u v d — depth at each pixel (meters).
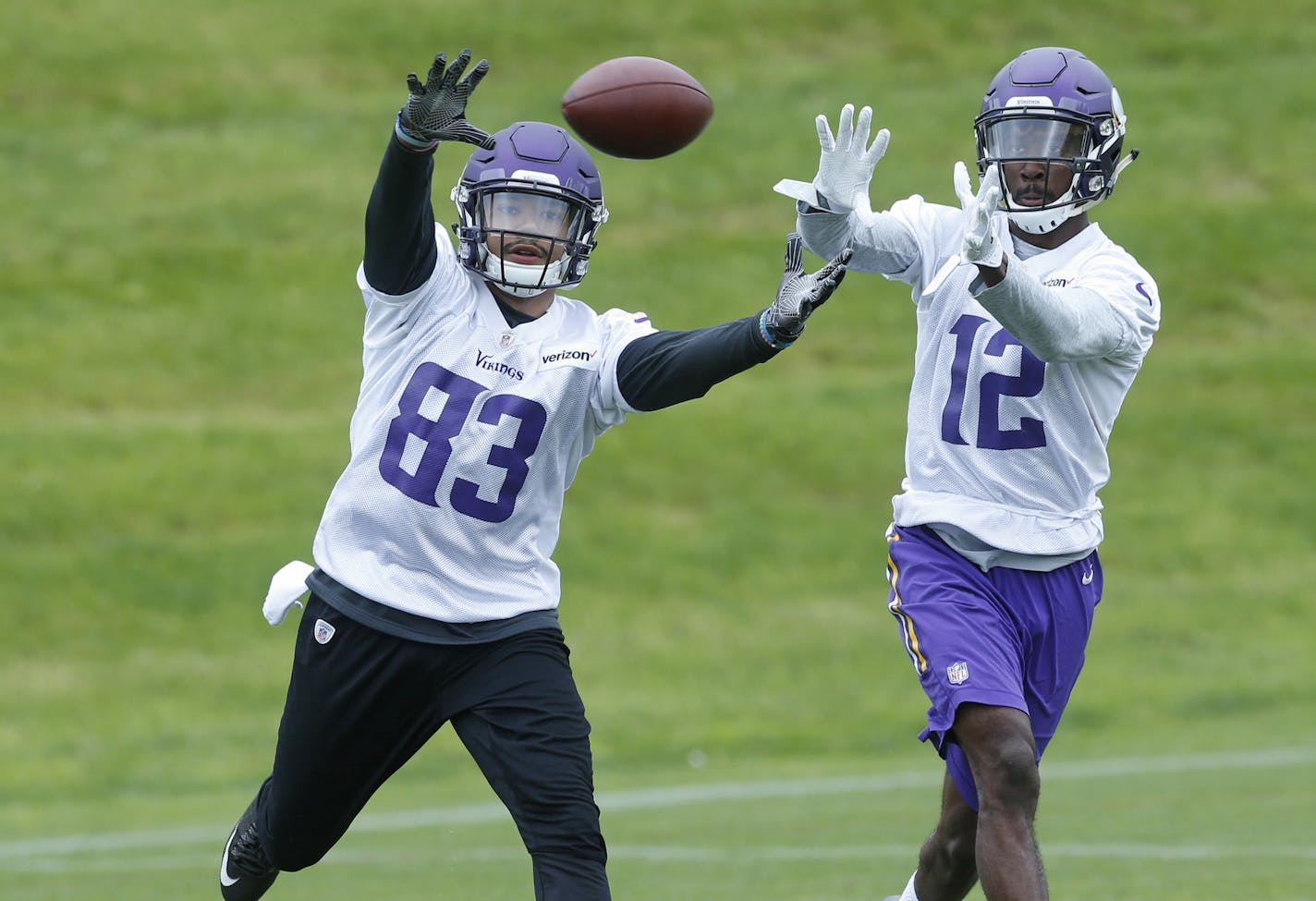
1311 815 31.45
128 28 112.69
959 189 16.03
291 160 102.12
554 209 16.62
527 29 116.50
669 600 65.69
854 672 59.25
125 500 70.88
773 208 100.00
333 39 114.00
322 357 85.25
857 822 32.78
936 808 35.31
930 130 107.44
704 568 68.31
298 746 16.70
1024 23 120.06
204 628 62.16
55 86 107.25
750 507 73.31
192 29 113.44
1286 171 106.06
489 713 16.14
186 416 79.31
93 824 40.19
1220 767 41.03
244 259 92.88
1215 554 71.00
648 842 30.30
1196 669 59.31
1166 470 78.44
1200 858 25.94
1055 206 17.91
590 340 16.61
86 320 86.31
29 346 83.56
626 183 101.12
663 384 16.14
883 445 78.62
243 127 105.31
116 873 28.66
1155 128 109.75
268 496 72.38
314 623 16.44
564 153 16.72
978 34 118.81
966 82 113.38
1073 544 17.52
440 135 15.41
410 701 16.45
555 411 16.34
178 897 25.61
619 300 90.44
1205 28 120.62
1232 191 104.12
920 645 17.16
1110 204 102.25
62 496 70.50
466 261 16.80
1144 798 34.78
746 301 91.50
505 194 16.59
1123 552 70.88
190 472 73.62
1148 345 17.69
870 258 18.25
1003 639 17.17
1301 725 51.53
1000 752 16.30
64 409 78.75
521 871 27.23
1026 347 17.17
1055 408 17.36
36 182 98.06
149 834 37.00
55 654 59.56
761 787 41.34
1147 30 120.19
